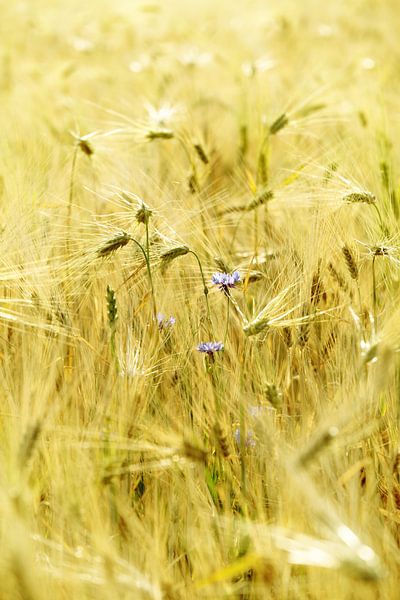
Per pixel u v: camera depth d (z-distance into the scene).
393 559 1.78
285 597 1.74
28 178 2.37
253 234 2.37
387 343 1.86
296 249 2.16
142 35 6.23
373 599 1.74
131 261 2.12
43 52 5.65
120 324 2.05
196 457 1.78
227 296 2.03
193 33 6.21
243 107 2.97
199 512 1.81
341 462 1.87
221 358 2.02
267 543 1.77
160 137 2.48
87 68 4.49
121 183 2.41
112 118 3.21
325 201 2.19
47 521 1.82
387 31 5.80
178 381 1.99
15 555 1.64
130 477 1.87
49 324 2.01
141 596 1.70
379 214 2.19
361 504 1.83
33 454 1.76
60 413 1.90
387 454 1.93
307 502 1.76
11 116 3.06
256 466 1.91
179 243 2.10
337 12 6.93
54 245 2.18
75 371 1.96
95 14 7.43
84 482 1.79
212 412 1.94
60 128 3.03
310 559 1.62
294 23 6.19
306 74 3.90
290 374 2.02
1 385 1.93
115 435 1.82
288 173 2.46
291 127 2.63
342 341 2.04
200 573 1.78
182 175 2.54
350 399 1.88
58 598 1.71
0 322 2.07
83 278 2.12
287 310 2.05
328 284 2.13
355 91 3.31
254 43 5.61
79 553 1.74
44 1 8.78
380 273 2.14
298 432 1.92
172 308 2.11
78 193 2.39
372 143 2.49
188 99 3.61
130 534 1.80
